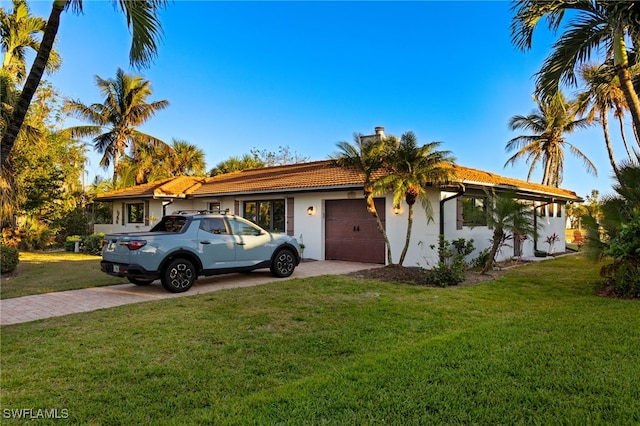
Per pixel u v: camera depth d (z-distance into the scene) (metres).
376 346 4.73
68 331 5.40
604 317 5.70
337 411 3.07
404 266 11.91
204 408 3.22
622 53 8.69
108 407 3.25
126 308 6.75
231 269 9.39
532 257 15.41
